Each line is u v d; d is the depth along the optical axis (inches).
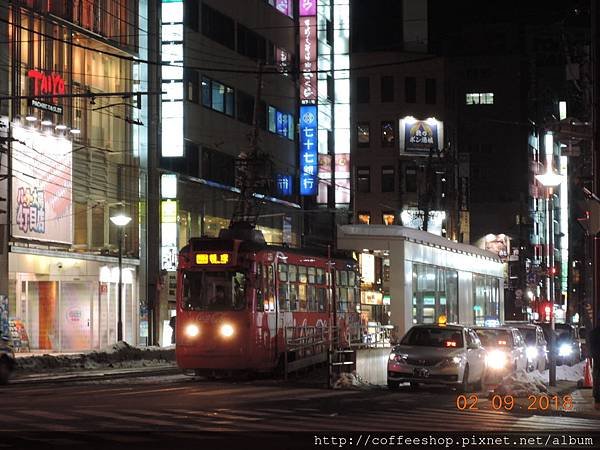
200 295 1275.8
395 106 4035.4
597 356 808.3
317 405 899.4
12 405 855.7
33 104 1862.7
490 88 4803.2
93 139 2106.3
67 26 2010.3
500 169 4756.4
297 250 1428.4
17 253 1856.5
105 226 2133.4
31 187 1872.5
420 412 858.1
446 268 1857.8
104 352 1765.5
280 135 3016.7
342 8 3518.7
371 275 1812.3
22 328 1892.2
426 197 2881.4
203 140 2517.2
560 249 4749.0
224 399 940.6
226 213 2657.5
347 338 1492.4
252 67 2815.0
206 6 2544.3
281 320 1336.1
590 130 1139.3
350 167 3447.3
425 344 1212.5
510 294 3919.8
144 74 2314.2
